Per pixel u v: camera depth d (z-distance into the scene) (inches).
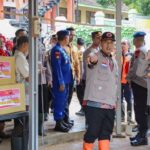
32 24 175.9
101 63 193.3
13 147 186.7
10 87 174.9
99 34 265.1
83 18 901.2
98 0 930.1
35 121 181.9
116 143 259.0
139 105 249.6
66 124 262.2
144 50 243.4
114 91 196.9
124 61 306.2
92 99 192.5
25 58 206.7
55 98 253.6
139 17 703.7
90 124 194.7
